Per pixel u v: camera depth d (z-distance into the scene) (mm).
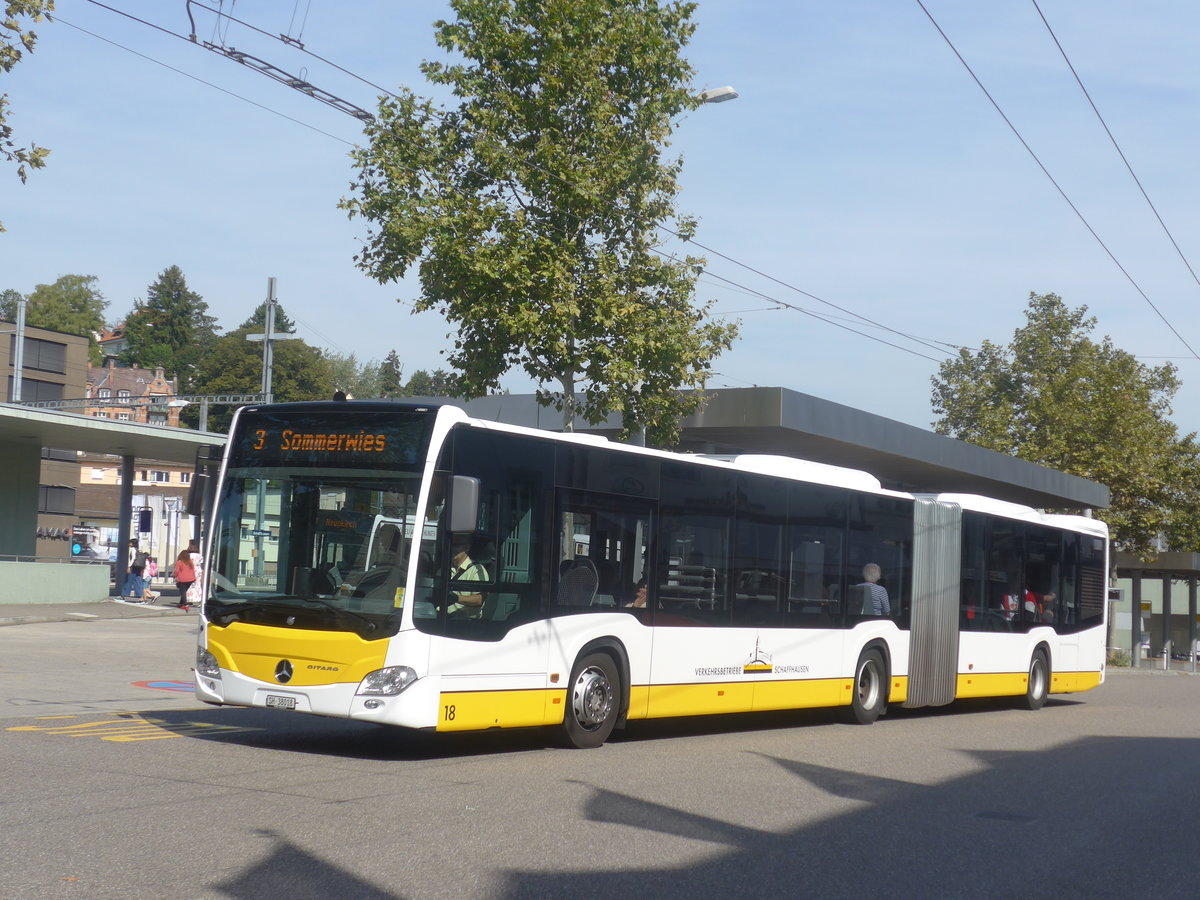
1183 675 46062
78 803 8461
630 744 13680
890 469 35750
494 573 11680
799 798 10344
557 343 21562
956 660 19359
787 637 15656
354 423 11531
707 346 22812
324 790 9422
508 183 22203
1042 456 54000
